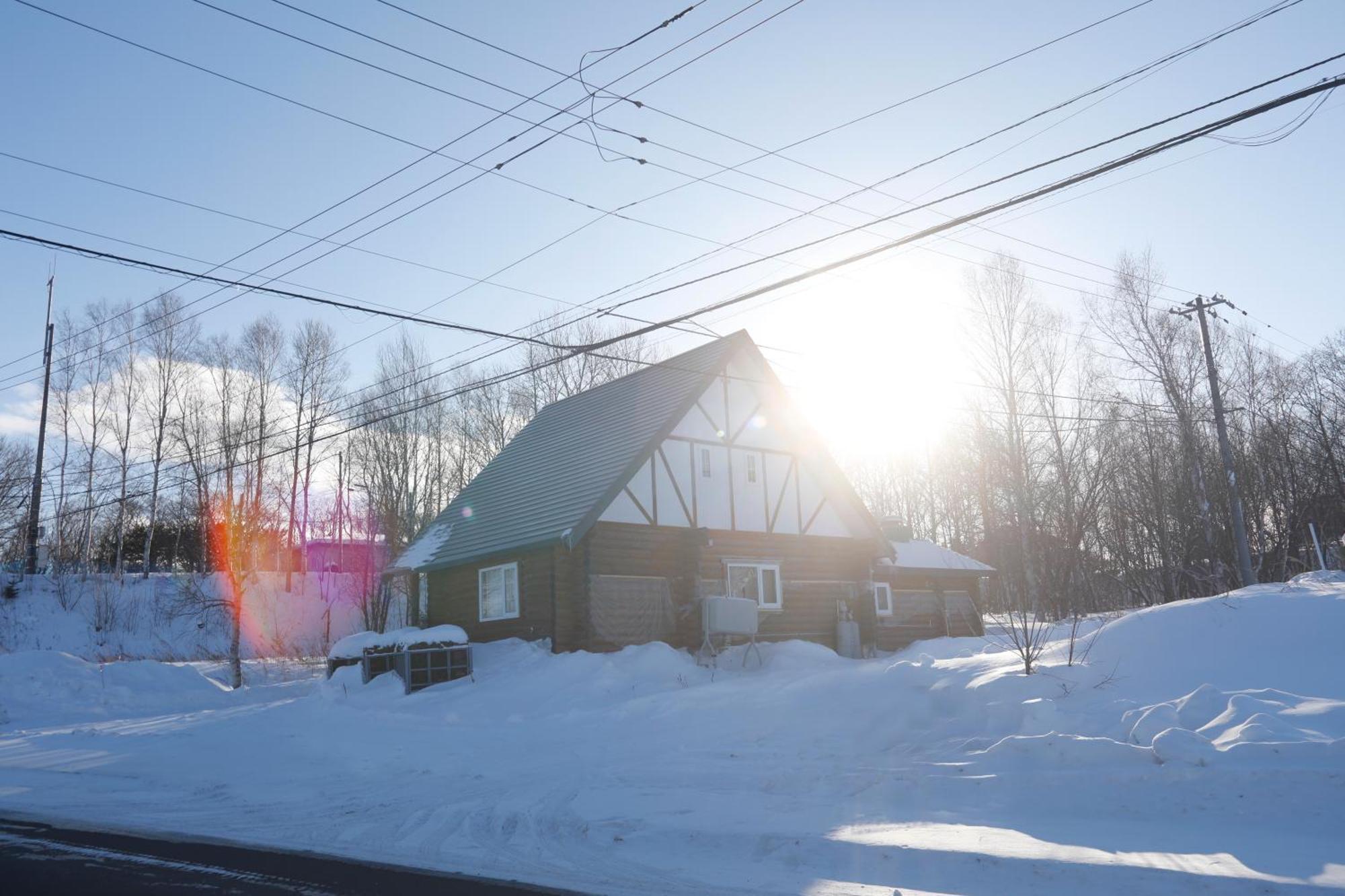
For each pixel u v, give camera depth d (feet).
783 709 49.14
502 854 27.02
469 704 62.54
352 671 73.26
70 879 24.79
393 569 91.56
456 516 95.30
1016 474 120.57
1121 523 142.72
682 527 82.38
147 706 80.43
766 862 24.91
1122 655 43.42
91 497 158.20
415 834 30.25
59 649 125.90
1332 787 24.30
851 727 43.32
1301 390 151.12
